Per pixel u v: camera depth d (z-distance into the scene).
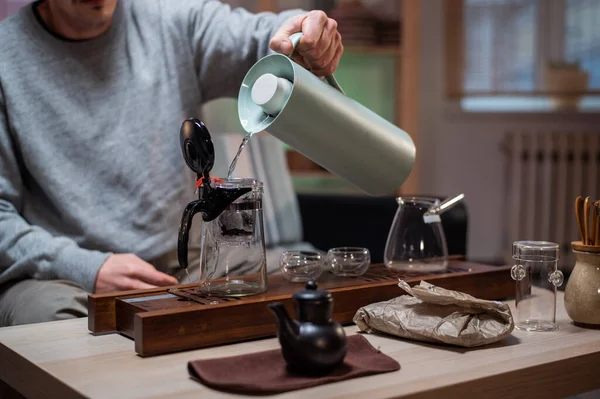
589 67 4.51
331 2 3.58
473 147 4.72
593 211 1.25
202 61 1.93
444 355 1.08
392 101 3.72
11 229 1.63
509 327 1.15
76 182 1.74
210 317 1.12
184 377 0.97
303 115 1.28
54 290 1.49
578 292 1.24
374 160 1.40
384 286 1.31
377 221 2.63
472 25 4.57
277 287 1.30
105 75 1.79
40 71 1.74
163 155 1.83
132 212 1.78
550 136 4.48
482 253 4.77
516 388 1.01
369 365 1.00
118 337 1.19
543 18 4.53
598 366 1.11
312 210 2.74
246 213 1.22
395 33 3.65
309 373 0.96
